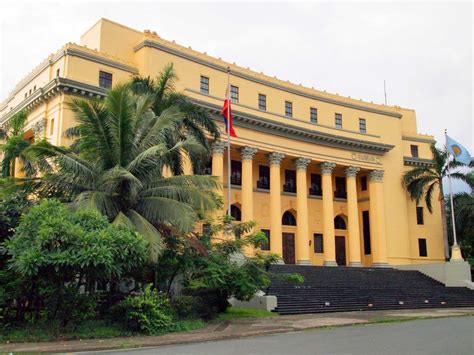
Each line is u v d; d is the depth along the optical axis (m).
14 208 17.94
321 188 47.75
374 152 47.03
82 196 17.77
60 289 16.14
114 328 16.44
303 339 15.13
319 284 32.97
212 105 36.56
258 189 43.38
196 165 24.77
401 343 13.63
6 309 16.05
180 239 20.42
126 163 19.31
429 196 46.34
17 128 27.23
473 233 48.00
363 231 47.84
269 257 23.12
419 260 48.47
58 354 12.59
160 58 36.03
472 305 33.84
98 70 33.22
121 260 15.63
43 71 35.06
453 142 41.06
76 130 22.61
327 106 46.34
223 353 12.05
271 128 40.59
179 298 20.20
